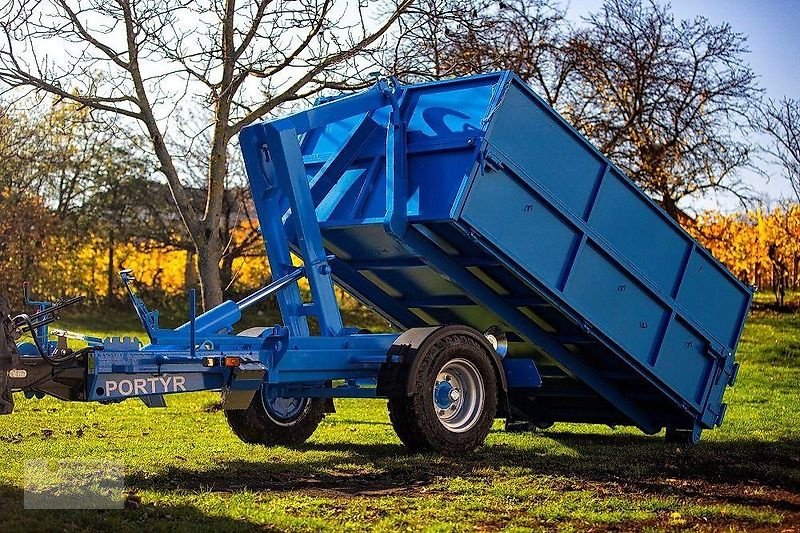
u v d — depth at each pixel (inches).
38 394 283.7
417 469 323.6
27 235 1178.6
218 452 360.8
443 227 354.9
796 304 1098.7
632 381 415.2
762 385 680.4
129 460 332.2
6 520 233.5
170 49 492.4
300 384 375.9
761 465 350.6
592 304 379.2
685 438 422.9
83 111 733.3
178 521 238.1
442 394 355.3
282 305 371.2
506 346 394.0
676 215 926.4
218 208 510.6
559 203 364.5
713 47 909.2
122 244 1401.3
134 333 1181.7
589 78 867.4
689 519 254.7
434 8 508.1
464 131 351.3
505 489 288.7
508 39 700.0
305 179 370.3
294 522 238.5
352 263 411.8
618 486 302.4
